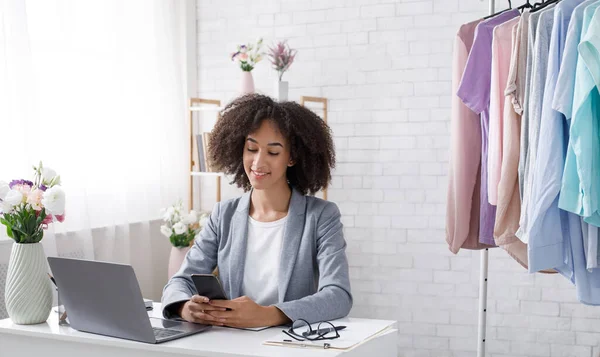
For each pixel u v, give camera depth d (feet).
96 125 13.19
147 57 14.83
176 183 15.69
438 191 14.57
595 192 7.72
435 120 14.55
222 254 8.20
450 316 14.56
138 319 6.57
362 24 14.99
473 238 10.94
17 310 7.44
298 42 15.55
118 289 6.59
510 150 9.41
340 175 15.21
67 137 12.46
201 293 7.23
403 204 14.80
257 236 8.07
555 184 7.97
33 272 7.50
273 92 15.87
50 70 12.25
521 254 9.52
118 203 13.80
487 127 10.29
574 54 7.84
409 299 14.83
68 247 12.43
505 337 14.23
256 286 7.97
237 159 8.27
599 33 7.45
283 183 8.09
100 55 13.30
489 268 14.28
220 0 16.26
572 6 8.21
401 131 14.79
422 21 14.57
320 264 7.84
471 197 10.77
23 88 11.32
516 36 9.31
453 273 14.51
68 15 12.57
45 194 7.50
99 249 13.32
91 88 13.08
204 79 16.51
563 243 8.27
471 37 10.70
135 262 14.55
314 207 8.07
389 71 14.83
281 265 7.83
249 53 14.61
